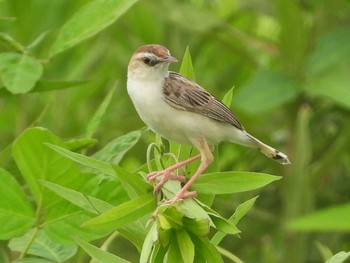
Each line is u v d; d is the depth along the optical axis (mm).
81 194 7203
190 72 8484
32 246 8492
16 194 8102
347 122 12906
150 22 14211
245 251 13211
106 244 7980
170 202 6852
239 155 13523
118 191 8086
